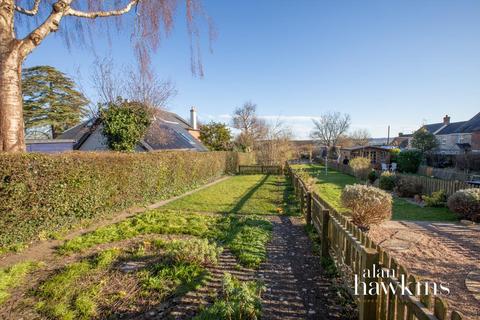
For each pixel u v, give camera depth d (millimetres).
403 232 6113
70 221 6277
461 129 36094
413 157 21172
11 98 5684
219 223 6742
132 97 15875
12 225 4934
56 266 4188
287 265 4285
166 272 3781
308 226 6352
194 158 15117
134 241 5266
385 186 13523
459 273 4008
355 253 3131
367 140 57000
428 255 4723
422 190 11352
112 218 7395
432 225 6801
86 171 6738
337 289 3438
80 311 2957
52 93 24969
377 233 6035
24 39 5840
